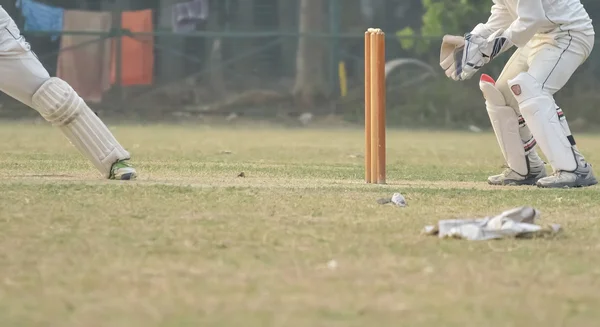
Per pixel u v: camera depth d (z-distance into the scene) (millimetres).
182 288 13602
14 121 73688
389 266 15281
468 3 80750
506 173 29766
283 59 79562
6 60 26266
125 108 78625
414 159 44000
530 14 27422
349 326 11602
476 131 74688
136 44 78875
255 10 81000
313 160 41219
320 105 79312
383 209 22047
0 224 18891
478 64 27984
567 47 28031
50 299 12891
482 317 12117
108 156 27250
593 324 11852
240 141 55406
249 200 23109
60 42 78438
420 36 79188
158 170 32719
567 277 14672
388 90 79250
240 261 15570
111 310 12289
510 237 18078
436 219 20453
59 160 36375
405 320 11930
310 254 16219
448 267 15258
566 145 28172
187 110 78812
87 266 15016
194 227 18859
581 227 19625
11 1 78562
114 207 21406
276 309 12430
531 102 27875
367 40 28359
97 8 79438
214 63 79375
